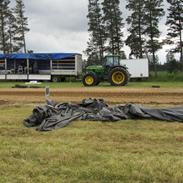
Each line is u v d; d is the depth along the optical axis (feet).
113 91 86.69
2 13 221.46
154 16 195.42
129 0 201.57
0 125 40.88
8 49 225.56
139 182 22.82
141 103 63.00
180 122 41.63
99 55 222.28
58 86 114.83
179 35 187.93
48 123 39.42
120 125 39.75
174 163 25.72
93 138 33.76
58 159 27.17
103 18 217.77
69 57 149.28
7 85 122.11
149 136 34.22
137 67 160.25
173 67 207.41
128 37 203.82
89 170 24.64
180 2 184.75
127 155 27.96
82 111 45.62
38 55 149.28
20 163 26.53
